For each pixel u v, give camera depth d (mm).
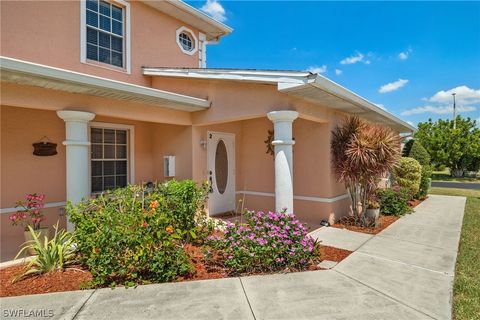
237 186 9094
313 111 6473
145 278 3986
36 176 6512
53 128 6777
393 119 9188
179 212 5086
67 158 5379
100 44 7301
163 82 8047
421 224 7438
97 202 4738
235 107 6543
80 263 4477
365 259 4809
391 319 3021
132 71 7918
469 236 6301
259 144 8727
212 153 8305
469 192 15711
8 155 6129
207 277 4125
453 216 8562
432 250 5297
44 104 5027
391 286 3791
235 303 3355
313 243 4637
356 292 3619
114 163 7953
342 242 5793
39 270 4137
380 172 6828
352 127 7168
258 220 4750
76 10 6738
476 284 3879
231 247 4320
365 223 7043
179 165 7977
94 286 3773
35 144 6410
